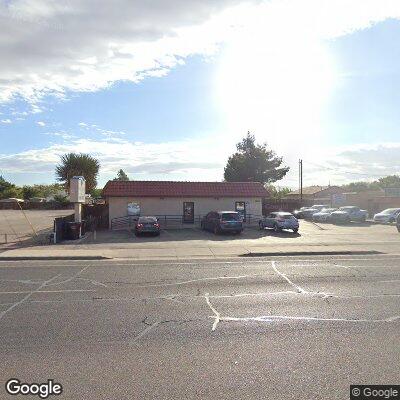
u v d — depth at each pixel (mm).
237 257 18484
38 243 23750
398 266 15188
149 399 4906
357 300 9781
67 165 83062
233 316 8453
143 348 6602
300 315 8500
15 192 89188
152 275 13516
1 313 8742
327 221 42656
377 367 5793
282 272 13930
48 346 6691
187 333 7359
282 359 6109
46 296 10414
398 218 30938
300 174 64125
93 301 9836
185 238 26922
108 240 25594
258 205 38938
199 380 5402
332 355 6262
